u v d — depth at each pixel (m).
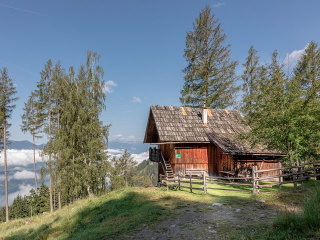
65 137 26.50
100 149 27.31
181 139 19.97
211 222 7.32
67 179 25.92
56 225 12.05
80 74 29.89
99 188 27.55
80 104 28.53
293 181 11.91
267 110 13.81
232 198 10.70
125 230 7.51
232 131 22.17
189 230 6.80
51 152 26.75
